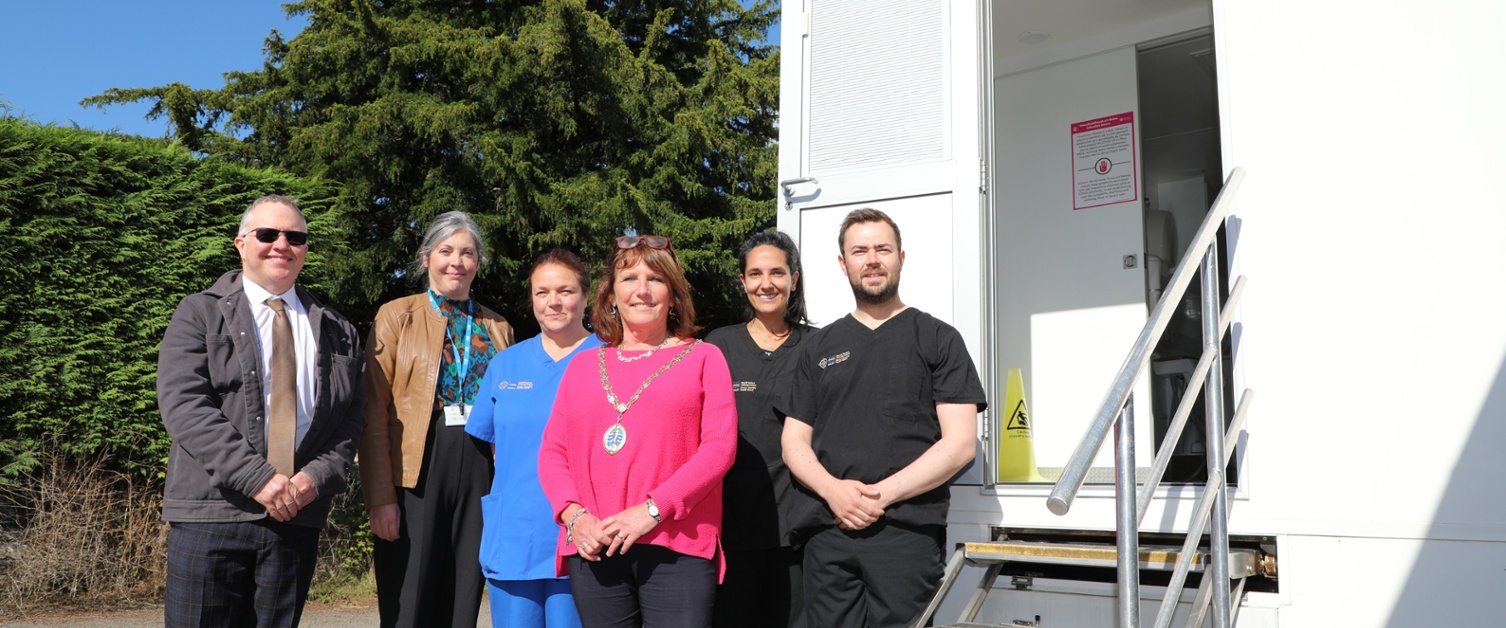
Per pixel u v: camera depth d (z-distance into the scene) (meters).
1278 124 3.06
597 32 10.67
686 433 2.60
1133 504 2.24
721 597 3.02
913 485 2.64
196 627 2.66
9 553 5.85
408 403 3.15
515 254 10.80
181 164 6.60
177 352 2.72
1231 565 2.80
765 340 3.21
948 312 3.61
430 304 3.28
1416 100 2.87
